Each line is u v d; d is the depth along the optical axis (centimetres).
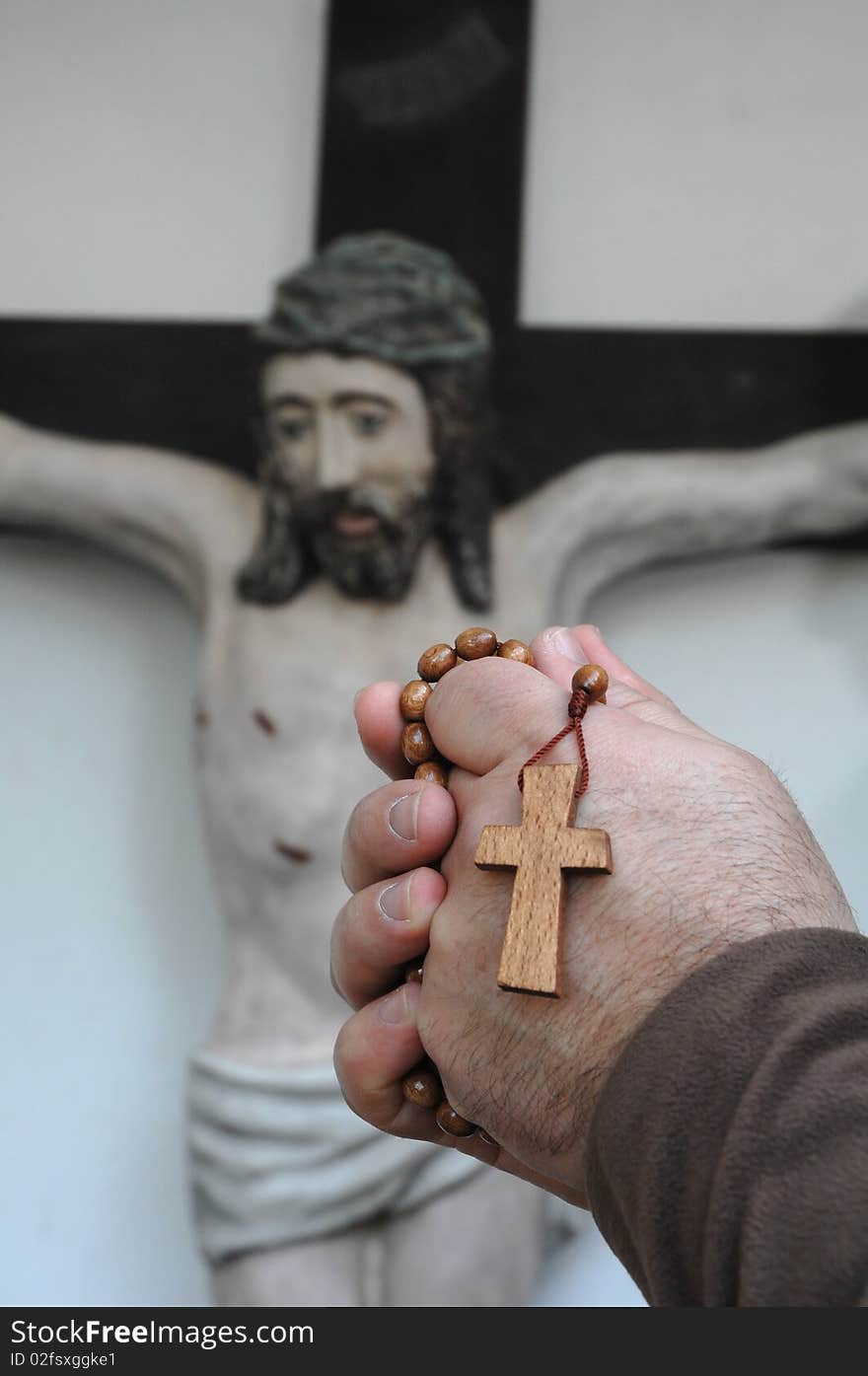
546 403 90
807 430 89
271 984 82
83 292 102
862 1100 31
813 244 96
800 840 36
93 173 104
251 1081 79
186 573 92
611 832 36
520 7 98
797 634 92
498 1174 78
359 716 44
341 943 41
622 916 35
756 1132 31
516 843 36
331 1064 79
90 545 98
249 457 93
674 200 98
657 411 90
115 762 96
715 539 89
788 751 90
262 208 102
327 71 98
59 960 93
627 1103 32
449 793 40
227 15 105
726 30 101
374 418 80
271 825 81
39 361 95
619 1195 33
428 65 97
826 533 89
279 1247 77
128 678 97
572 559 88
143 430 94
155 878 94
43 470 92
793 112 99
